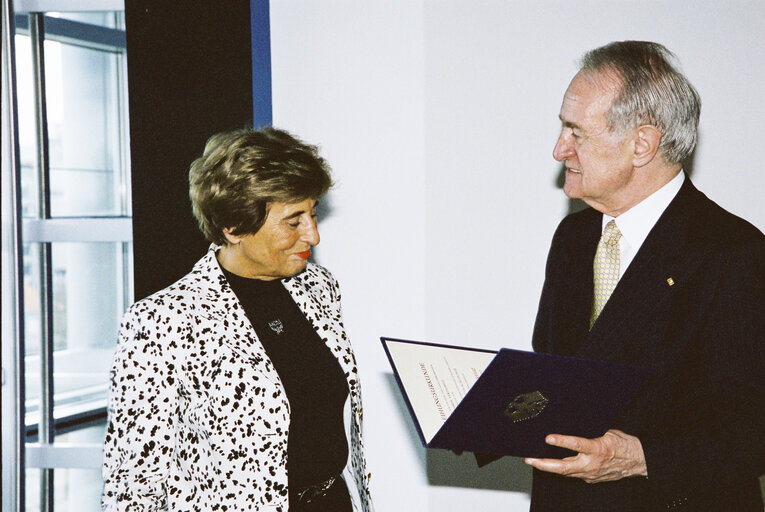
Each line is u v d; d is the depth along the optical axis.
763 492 2.16
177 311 1.43
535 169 2.34
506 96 2.33
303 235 1.50
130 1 2.16
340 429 1.58
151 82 2.17
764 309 1.35
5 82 2.41
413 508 2.49
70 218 2.57
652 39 2.25
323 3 2.35
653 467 1.37
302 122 2.40
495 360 1.15
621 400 1.29
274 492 1.41
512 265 2.38
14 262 2.44
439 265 2.41
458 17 2.32
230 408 1.41
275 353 1.51
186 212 2.17
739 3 2.19
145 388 1.38
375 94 2.37
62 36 2.77
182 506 1.43
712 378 1.38
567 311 1.63
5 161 2.41
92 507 2.77
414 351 1.46
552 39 2.29
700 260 1.41
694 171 2.28
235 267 1.55
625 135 1.44
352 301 2.45
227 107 2.20
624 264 1.54
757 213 2.25
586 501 1.50
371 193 2.41
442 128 2.36
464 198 2.38
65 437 2.85
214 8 2.18
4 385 2.44
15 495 2.46
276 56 2.39
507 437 1.31
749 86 2.21
